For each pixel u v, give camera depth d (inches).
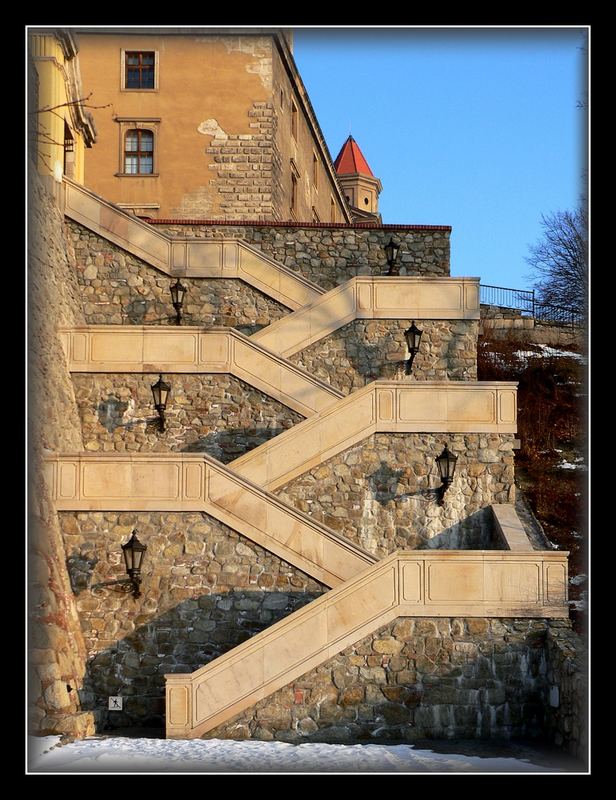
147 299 1018.7
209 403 899.4
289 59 1487.5
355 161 3326.8
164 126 1389.0
